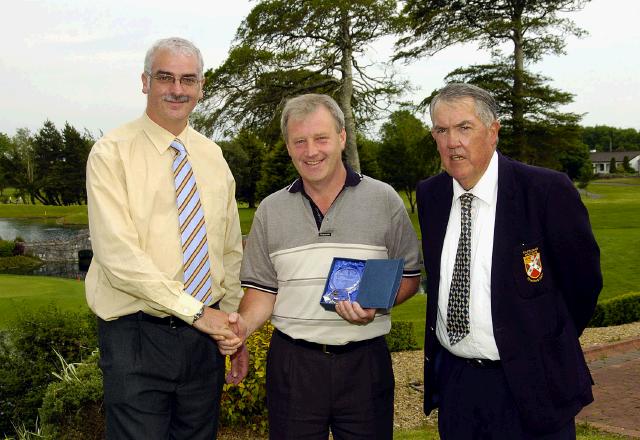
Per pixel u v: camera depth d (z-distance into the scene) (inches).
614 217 1540.4
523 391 100.3
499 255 101.3
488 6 1027.3
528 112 1044.5
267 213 118.9
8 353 234.8
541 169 104.1
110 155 110.1
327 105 112.2
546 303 101.1
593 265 102.3
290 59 870.4
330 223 114.3
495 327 101.3
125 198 110.1
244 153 2228.1
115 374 111.9
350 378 113.9
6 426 226.2
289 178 1907.0
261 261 120.3
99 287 115.3
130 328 113.3
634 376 293.6
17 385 227.0
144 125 114.7
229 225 126.7
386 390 117.6
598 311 448.1
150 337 112.4
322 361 113.5
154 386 113.3
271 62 861.2
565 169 2883.9
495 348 103.7
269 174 1959.9
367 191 116.4
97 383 193.2
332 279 111.0
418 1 986.7
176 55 110.9
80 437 188.2
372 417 115.3
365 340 115.3
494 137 105.0
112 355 112.9
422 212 113.4
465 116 101.3
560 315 103.1
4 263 1419.8
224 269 127.0
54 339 234.7
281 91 889.5
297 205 116.6
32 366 230.8
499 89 1021.2
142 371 112.0
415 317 499.8
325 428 115.8
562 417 100.9
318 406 114.0
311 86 900.0
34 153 3053.6
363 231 114.5
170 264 112.3
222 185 120.9
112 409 113.3
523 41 1041.5
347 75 883.4
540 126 1022.4
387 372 118.2
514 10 1020.5
